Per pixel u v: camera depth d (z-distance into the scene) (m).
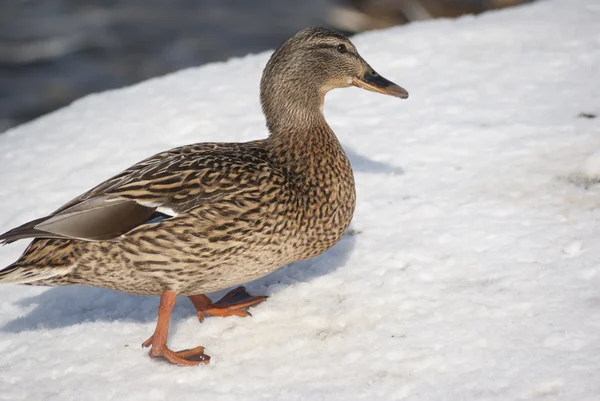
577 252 9.28
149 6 40.28
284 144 9.21
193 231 8.16
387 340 8.30
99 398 7.88
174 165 8.53
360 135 12.67
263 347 8.50
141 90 15.06
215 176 8.38
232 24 38.09
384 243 10.06
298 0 40.47
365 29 29.05
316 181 8.91
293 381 7.89
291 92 9.30
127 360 8.49
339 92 14.26
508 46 15.11
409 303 8.84
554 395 7.18
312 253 9.05
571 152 11.51
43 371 8.41
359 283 9.35
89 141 13.38
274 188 8.49
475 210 10.47
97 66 34.06
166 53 35.38
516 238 9.73
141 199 8.21
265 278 9.82
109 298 9.84
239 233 8.30
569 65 14.12
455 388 7.45
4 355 8.77
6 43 35.94
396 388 7.57
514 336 8.05
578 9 16.45
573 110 12.62
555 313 8.29
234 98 14.21
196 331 8.95
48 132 13.98
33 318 9.52
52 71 33.72
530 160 11.46
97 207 8.11
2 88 32.22
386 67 14.72
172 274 8.30
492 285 8.94
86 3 40.66
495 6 25.06
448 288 9.01
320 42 9.48
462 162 11.66
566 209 10.26
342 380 7.80
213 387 7.93
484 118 12.72
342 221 9.10
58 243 8.18
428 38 15.67
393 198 11.02
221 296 9.80
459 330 8.27
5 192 12.28
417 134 12.52
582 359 7.55
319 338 8.52
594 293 8.53
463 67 14.47
